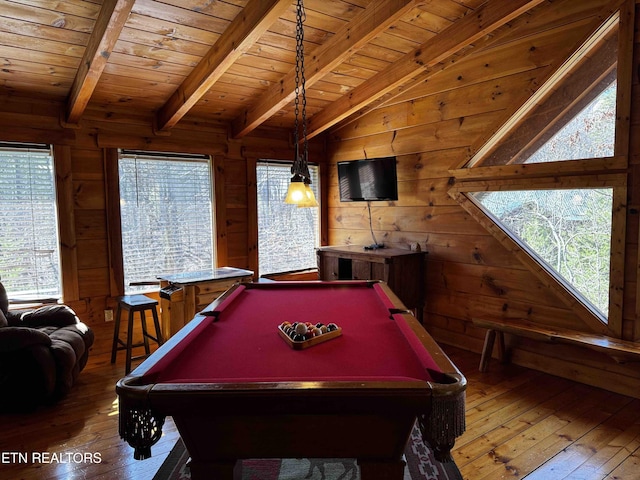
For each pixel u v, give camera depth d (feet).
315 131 16.01
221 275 12.62
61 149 12.09
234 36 9.69
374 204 15.88
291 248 17.16
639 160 9.27
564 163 10.39
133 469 7.18
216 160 14.96
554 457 7.50
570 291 10.64
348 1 9.78
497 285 12.25
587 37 9.89
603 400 9.70
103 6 8.43
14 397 9.01
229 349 5.64
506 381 10.82
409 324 6.39
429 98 13.65
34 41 9.35
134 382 4.37
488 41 11.91
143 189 13.64
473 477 6.95
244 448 4.62
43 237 12.07
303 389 4.17
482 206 12.46
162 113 13.39
